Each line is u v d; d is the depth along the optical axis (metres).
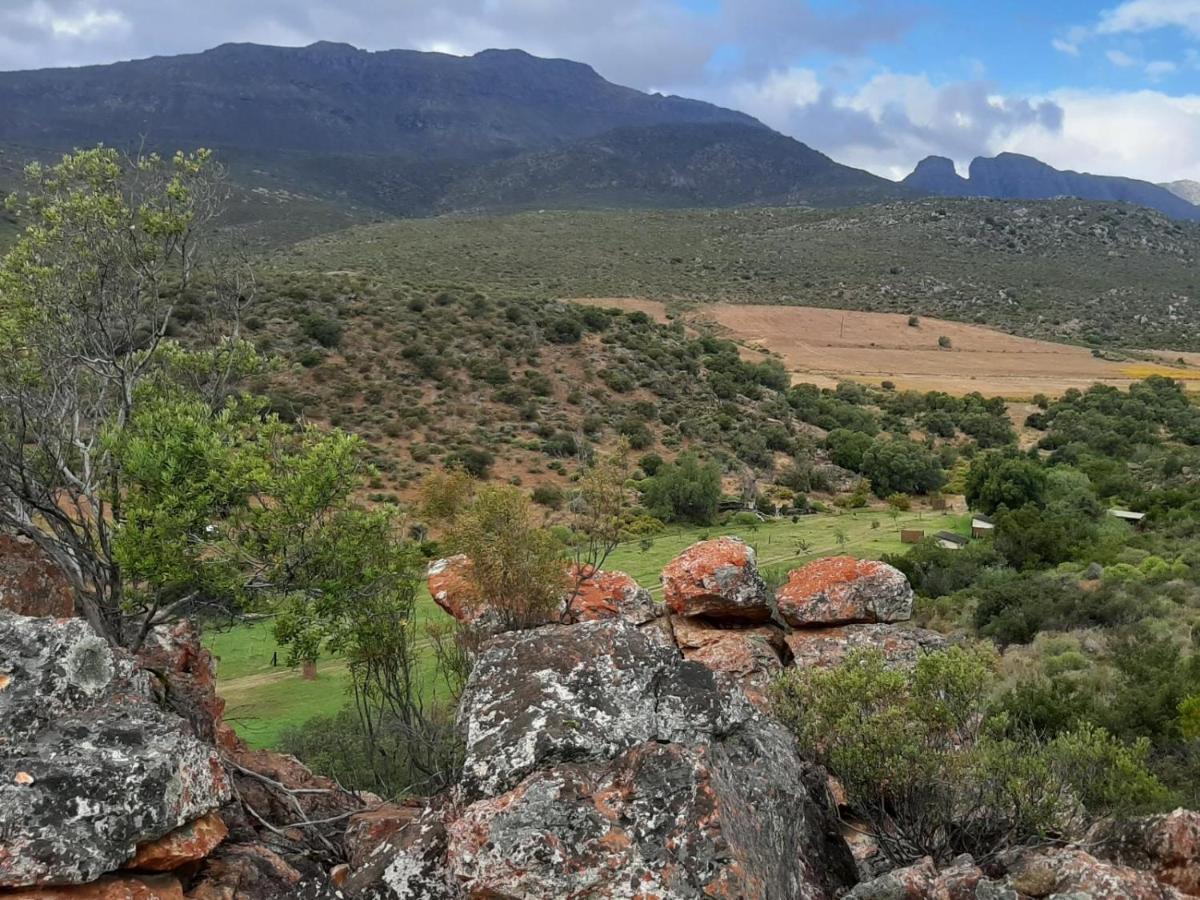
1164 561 38.16
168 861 6.43
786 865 7.65
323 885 7.21
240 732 24.67
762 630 14.03
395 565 10.97
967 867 7.35
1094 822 8.71
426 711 15.30
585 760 7.38
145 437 9.95
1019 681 18.41
